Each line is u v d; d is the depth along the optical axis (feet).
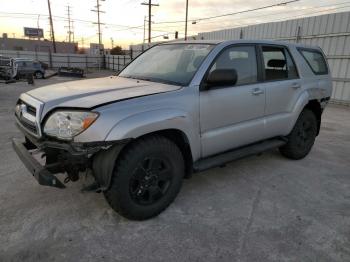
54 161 9.66
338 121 29.99
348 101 43.75
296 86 14.99
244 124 12.61
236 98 11.97
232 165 15.33
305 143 16.48
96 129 8.50
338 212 11.15
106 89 10.36
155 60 13.25
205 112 10.98
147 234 9.37
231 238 9.34
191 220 10.23
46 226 9.57
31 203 10.89
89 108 8.66
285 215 10.78
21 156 9.81
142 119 9.11
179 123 10.07
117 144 8.73
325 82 17.16
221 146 11.96
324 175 14.60
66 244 8.77
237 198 11.87
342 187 13.34
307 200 11.98
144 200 9.93
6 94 41.70
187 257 8.43
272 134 14.20
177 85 10.85
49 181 8.47
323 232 9.84
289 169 15.14
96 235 9.23
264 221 10.34
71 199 11.21
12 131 20.47
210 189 12.56
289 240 9.35
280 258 8.52
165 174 10.19
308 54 16.47
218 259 8.39
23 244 8.70
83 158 8.56
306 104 15.56
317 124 17.34
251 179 13.73
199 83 10.88
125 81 11.89
